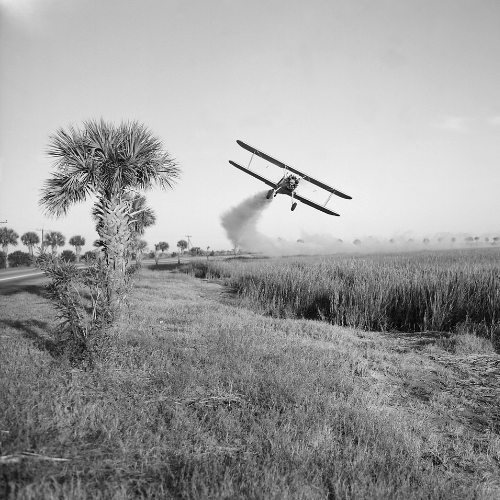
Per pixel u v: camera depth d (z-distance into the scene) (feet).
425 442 17.72
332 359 29.25
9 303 46.98
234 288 78.02
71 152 32.37
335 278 60.64
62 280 24.98
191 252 298.97
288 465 14.20
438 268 61.00
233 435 16.79
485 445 17.95
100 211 33.12
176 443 15.56
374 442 16.63
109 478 12.70
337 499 12.64
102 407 18.04
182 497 12.17
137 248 35.45
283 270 68.49
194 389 21.54
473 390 24.89
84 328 25.17
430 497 13.34
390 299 47.50
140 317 40.01
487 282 47.24
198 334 34.47
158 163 34.63
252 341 32.45
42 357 24.61
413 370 28.32
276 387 21.80
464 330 40.42
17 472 12.22
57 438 14.70
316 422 18.10
